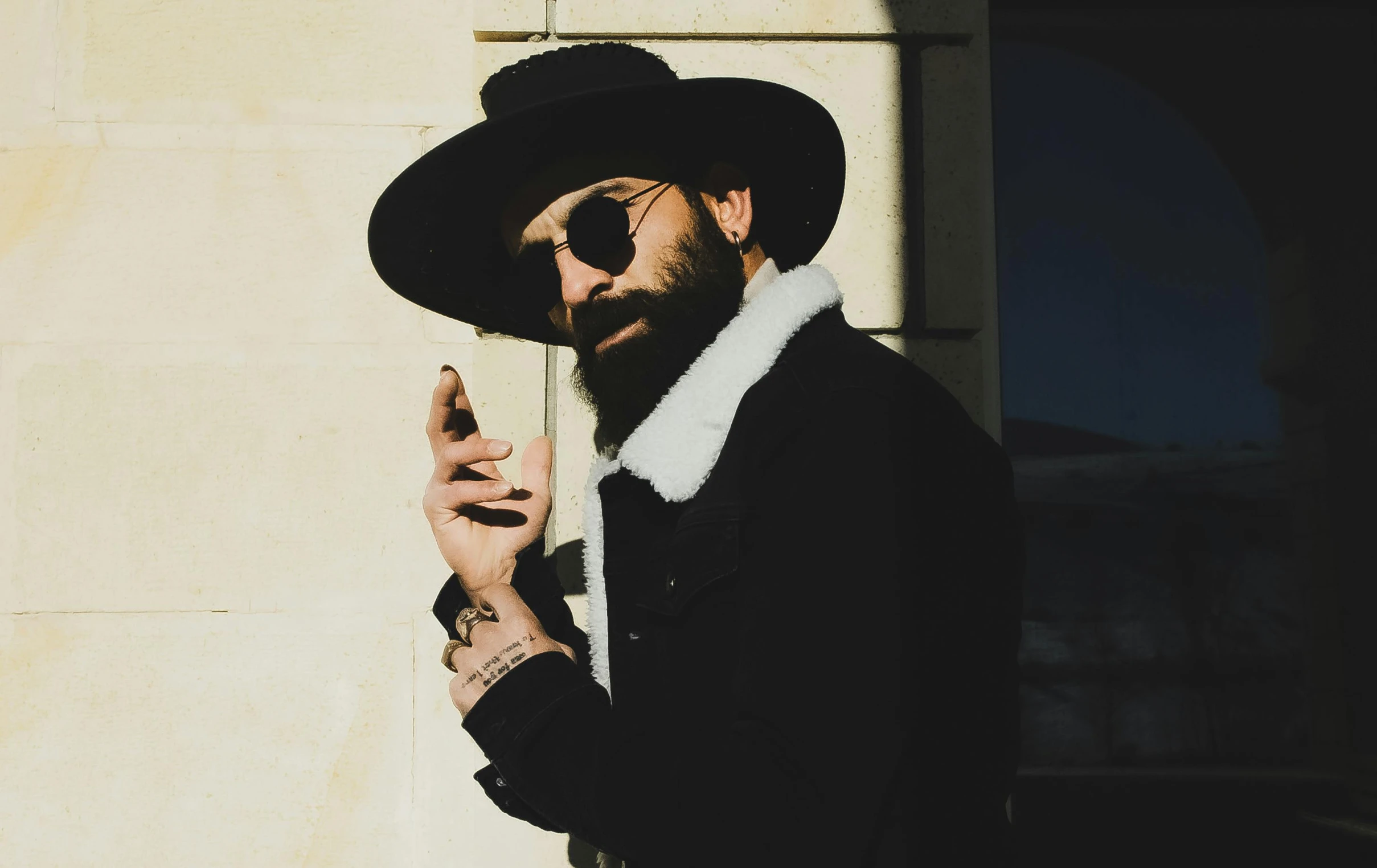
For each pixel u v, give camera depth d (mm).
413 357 1709
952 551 798
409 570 1664
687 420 907
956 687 781
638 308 985
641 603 858
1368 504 2000
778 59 1745
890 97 1747
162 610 1651
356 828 1610
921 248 1724
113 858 1596
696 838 660
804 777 648
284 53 1768
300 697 1636
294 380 1702
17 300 1711
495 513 979
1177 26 2098
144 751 1620
